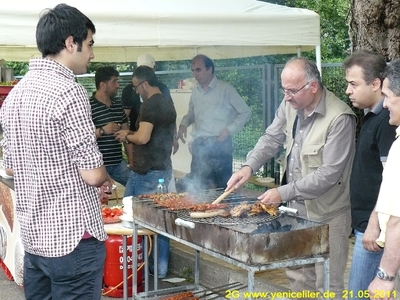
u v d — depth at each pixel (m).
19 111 2.30
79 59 2.36
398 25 4.53
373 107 2.60
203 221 2.70
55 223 2.31
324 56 13.38
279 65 6.16
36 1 4.06
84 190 2.35
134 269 3.65
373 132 2.53
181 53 7.41
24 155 2.33
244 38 4.52
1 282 4.78
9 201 4.55
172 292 3.87
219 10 4.52
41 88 2.26
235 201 3.25
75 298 2.42
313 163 3.08
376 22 4.61
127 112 6.02
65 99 2.23
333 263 3.18
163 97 4.63
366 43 4.68
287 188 3.01
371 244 2.47
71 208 2.32
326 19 13.56
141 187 4.75
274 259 2.46
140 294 3.75
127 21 4.09
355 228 2.68
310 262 2.57
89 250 2.39
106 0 4.35
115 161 5.66
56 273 2.35
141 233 3.53
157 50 7.65
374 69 2.54
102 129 5.43
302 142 3.15
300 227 2.56
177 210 3.00
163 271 4.74
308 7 13.38
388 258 2.17
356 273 2.66
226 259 2.54
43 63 2.31
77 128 2.25
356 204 2.66
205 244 2.69
